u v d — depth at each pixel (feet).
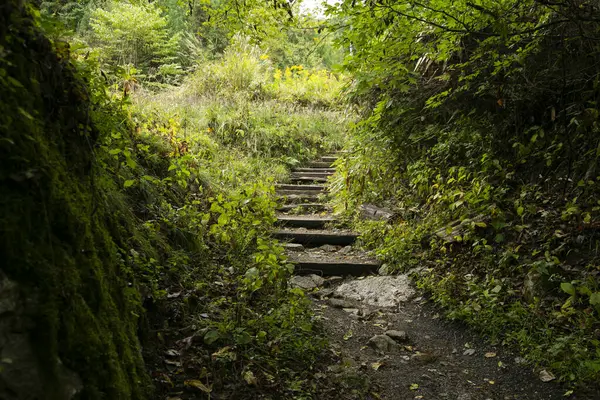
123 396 6.05
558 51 15.84
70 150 6.75
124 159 13.29
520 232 14.12
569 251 12.63
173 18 51.19
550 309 11.40
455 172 18.08
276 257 11.33
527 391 9.48
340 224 21.17
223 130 30.04
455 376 10.21
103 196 8.99
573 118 14.53
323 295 14.79
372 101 22.41
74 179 6.73
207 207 17.60
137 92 26.35
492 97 18.22
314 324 11.97
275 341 10.23
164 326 9.76
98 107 9.48
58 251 5.64
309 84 42.47
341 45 12.96
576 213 13.28
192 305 11.00
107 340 6.10
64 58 6.81
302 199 24.68
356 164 22.54
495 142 17.48
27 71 5.91
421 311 13.56
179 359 8.96
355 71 14.32
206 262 13.51
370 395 9.34
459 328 12.31
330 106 40.16
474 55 15.31
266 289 12.51
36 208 5.36
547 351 10.21
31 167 5.42
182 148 18.95
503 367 10.39
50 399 4.82
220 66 40.06
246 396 8.47
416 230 17.22
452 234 15.46
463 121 18.65
